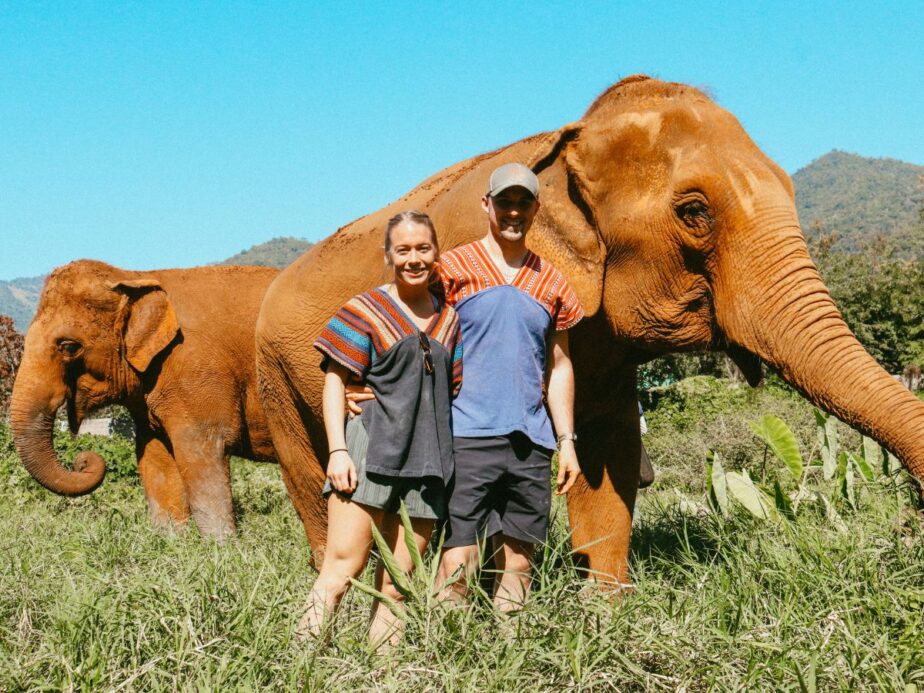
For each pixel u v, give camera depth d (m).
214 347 10.16
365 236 6.05
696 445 11.14
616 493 5.41
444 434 3.92
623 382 5.35
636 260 4.62
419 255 3.83
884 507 5.16
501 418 3.98
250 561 5.18
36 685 3.37
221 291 10.47
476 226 5.07
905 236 126.31
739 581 4.20
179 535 8.14
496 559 4.47
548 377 4.32
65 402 10.58
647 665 3.39
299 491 6.85
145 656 3.49
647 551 5.96
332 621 3.63
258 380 6.91
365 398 3.90
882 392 3.89
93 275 10.48
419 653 3.28
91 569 5.12
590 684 3.14
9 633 4.16
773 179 4.38
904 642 3.47
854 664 3.32
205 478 9.87
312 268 6.29
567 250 4.80
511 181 3.96
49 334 10.32
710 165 4.39
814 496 5.90
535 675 3.19
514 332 4.02
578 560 5.39
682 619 3.73
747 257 4.26
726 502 6.09
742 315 4.25
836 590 3.99
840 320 4.12
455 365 4.00
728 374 30.53
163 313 10.16
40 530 7.79
